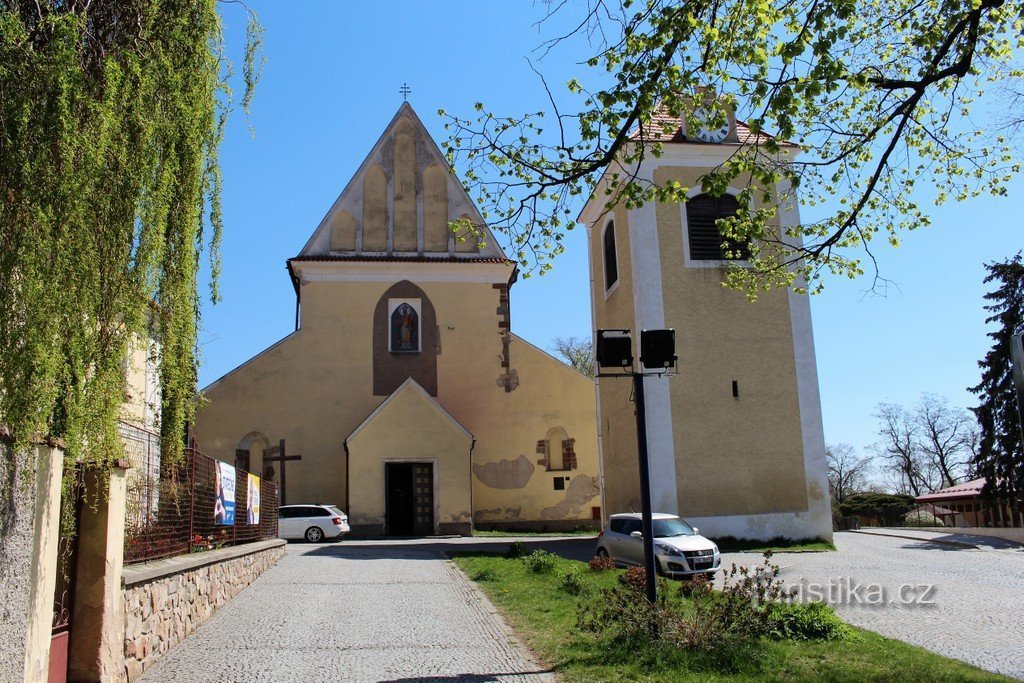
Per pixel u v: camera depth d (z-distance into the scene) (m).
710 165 26.06
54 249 5.26
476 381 35.12
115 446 6.38
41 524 5.96
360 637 10.25
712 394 24.84
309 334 34.62
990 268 31.44
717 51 9.29
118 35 6.32
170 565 9.57
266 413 33.69
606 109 9.46
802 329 25.52
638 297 25.30
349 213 36.22
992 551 23.64
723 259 25.69
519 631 10.52
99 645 7.26
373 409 34.25
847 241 12.31
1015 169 11.61
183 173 6.82
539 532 33.72
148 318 6.76
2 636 5.34
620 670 8.23
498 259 35.97
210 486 12.92
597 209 30.28
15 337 5.10
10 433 5.26
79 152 5.48
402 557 21.19
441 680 8.05
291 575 16.86
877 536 32.62
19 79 5.30
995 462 30.50
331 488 33.41
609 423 28.41
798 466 24.70
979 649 9.98
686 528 18.45
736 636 9.14
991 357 31.06
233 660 8.96
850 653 9.05
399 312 35.31
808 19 8.80
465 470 31.88
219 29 7.28
